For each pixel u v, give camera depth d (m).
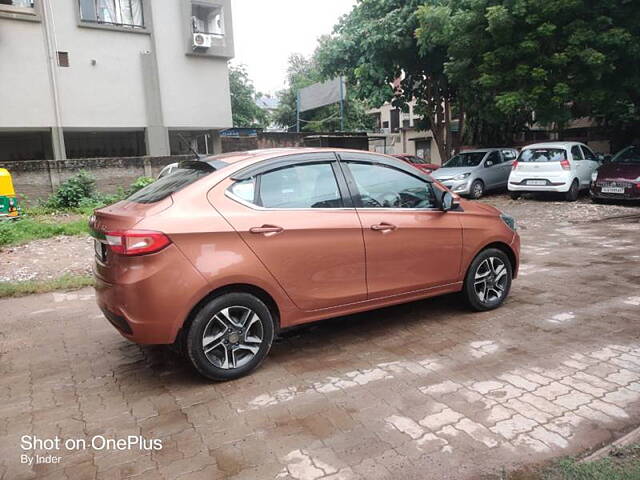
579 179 13.52
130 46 19.48
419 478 2.48
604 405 3.10
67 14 18.03
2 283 6.62
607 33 12.24
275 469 2.59
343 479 2.49
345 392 3.41
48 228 10.86
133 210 3.52
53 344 4.58
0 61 17.00
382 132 33.97
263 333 3.71
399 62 17.72
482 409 3.11
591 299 5.31
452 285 4.70
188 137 23.45
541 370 3.63
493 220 4.97
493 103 16.09
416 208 4.45
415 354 4.02
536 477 2.45
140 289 3.27
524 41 12.88
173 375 3.81
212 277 3.41
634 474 2.42
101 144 21.95
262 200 3.72
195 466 2.65
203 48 20.75
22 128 17.95
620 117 17.48
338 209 3.99
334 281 3.95
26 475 2.63
